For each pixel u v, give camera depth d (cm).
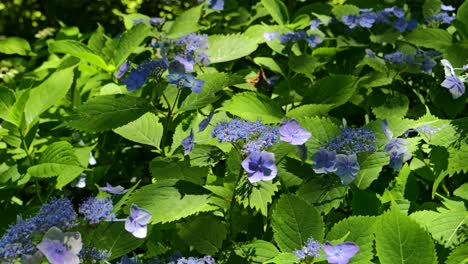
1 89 145
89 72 178
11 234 103
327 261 108
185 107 139
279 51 166
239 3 214
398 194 132
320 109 142
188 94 140
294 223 113
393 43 170
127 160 169
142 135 142
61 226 104
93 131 134
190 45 147
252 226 127
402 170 133
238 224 127
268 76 187
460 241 116
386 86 158
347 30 177
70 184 159
